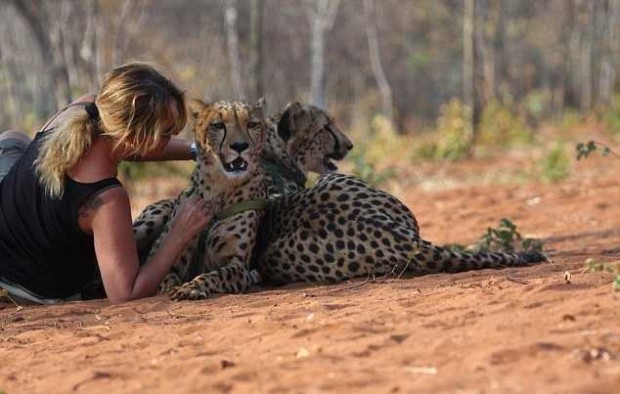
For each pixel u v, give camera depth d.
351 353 7.66
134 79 10.52
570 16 68.69
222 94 54.56
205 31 58.38
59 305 10.83
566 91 70.25
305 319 8.83
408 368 7.21
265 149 13.13
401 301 9.32
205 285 10.74
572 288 9.14
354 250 11.27
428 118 71.81
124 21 41.41
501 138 37.66
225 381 7.25
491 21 56.31
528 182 25.67
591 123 47.09
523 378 6.79
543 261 11.83
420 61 66.50
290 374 7.29
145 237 12.09
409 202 22.88
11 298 11.27
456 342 7.73
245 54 57.03
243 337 8.48
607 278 9.46
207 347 8.30
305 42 65.88
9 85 46.03
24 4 40.31
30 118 36.44
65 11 40.00
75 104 11.30
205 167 11.23
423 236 17.34
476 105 38.88
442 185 26.62
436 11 69.31
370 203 11.54
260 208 11.58
